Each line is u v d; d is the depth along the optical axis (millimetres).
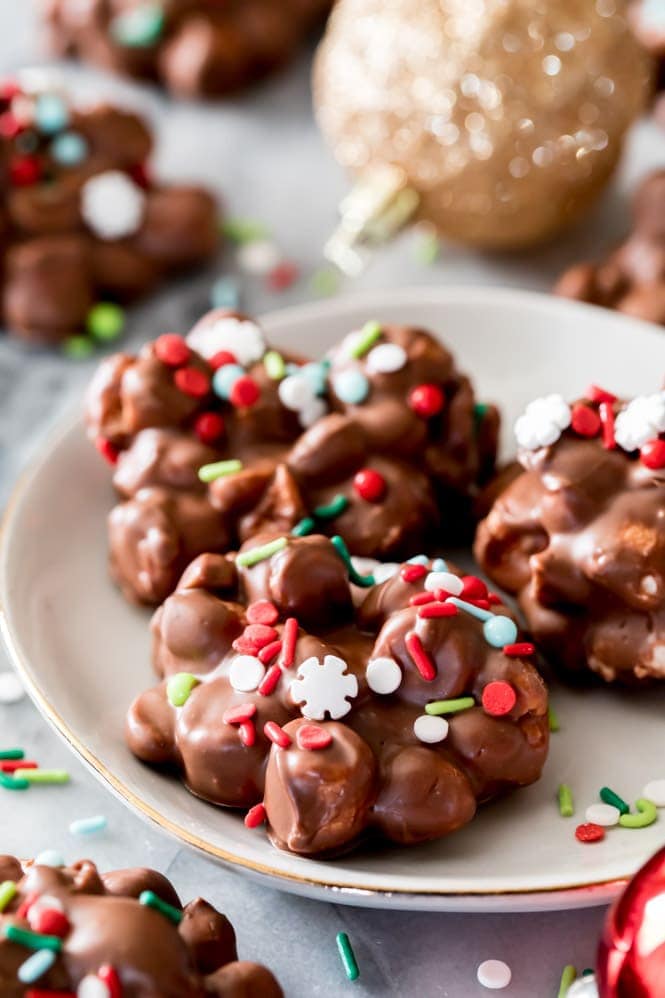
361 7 438
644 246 438
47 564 375
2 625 356
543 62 421
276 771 323
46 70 526
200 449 371
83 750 337
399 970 331
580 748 349
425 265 470
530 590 359
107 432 376
